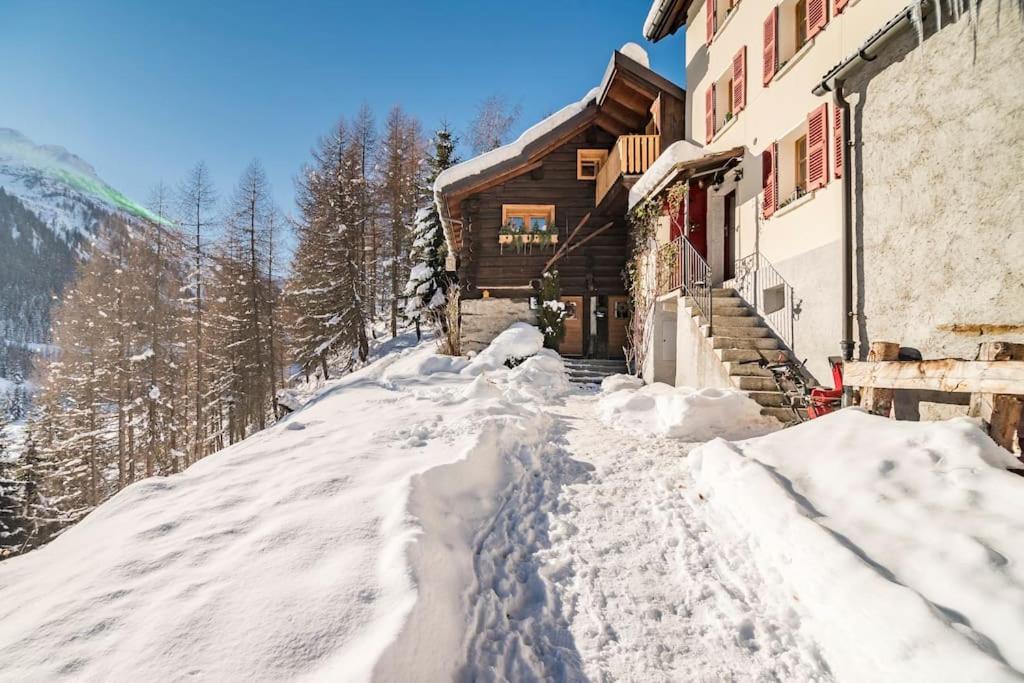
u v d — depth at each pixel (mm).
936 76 4648
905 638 2025
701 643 2443
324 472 3863
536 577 3008
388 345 27266
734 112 9789
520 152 14359
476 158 14328
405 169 32031
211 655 1857
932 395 4633
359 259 28844
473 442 4637
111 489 25641
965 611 2113
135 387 26766
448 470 3807
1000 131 4062
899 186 5109
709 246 10664
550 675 2258
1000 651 1906
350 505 3186
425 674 1916
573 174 15031
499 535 3471
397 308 28984
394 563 2396
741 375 6945
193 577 2418
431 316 23875
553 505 3969
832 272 6531
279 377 30875
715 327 8008
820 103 7137
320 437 5199
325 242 27812
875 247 5465
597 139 15086
